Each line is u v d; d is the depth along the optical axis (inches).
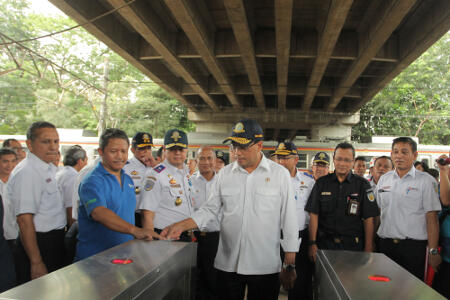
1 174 151.6
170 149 139.3
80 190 100.3
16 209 119.5
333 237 141.7
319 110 856.3
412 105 1158.3
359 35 441.1
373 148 604.7
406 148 146.8
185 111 1245.1
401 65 470.0
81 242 101.3
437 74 1151.0
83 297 47.8
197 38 403.2
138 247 77.6
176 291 76.0
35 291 49.3
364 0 359.9
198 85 638.5
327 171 199.2
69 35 1139.3
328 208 143.7
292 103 864.3
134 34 483.8
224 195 108.3
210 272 163.9
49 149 126.7
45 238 127.0
